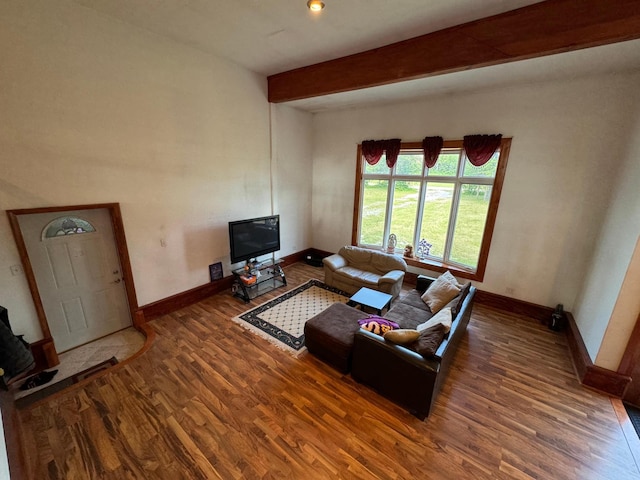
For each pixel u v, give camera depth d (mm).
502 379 2951
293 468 2029
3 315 2410
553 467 2082
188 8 2770
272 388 2754
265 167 5145
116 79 3168
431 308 3506
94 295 3533
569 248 3844
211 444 2186
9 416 2133
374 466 2057
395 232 5594
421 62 3115
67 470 1984
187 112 3867
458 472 2029
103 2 2744
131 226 3580
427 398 2340
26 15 2545
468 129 4352
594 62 3029
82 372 3109
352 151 5707
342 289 4965
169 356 3184
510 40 2572
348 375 2957
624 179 3113
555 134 3723
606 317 2787
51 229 3102
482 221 4531
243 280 4457
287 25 2992
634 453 2199
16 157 2670
